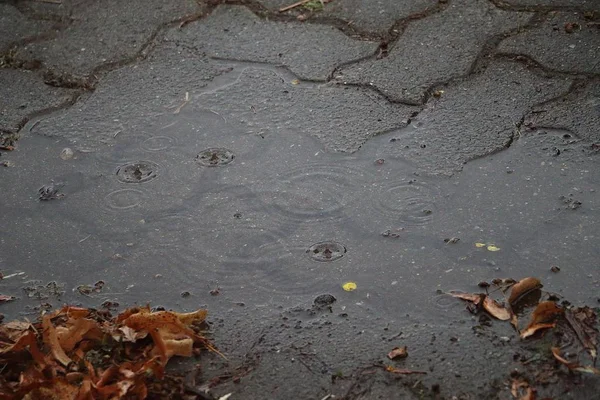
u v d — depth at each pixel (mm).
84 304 1285
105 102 1517
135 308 1250
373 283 1284
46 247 1343
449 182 1383
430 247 1313
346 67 1544
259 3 1654
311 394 1195
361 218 1349
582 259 1292
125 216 1370
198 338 1236
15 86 1546
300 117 1478
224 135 1459
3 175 1424
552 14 1595
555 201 1353
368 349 1227
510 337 1228
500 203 1354
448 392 1189
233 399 1193
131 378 1187
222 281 1298
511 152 1413
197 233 1347
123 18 1640
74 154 1447
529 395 1182
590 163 1393
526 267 1288
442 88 1505
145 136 1466
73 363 1211
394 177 1393
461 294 1268
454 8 1617
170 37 1608
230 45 1591
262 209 1367
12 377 1210
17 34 1622
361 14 1621
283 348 1232
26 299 1293
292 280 1293
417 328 1242
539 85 1496
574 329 1227
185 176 1410
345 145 1436
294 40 1592
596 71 1506
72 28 1628
